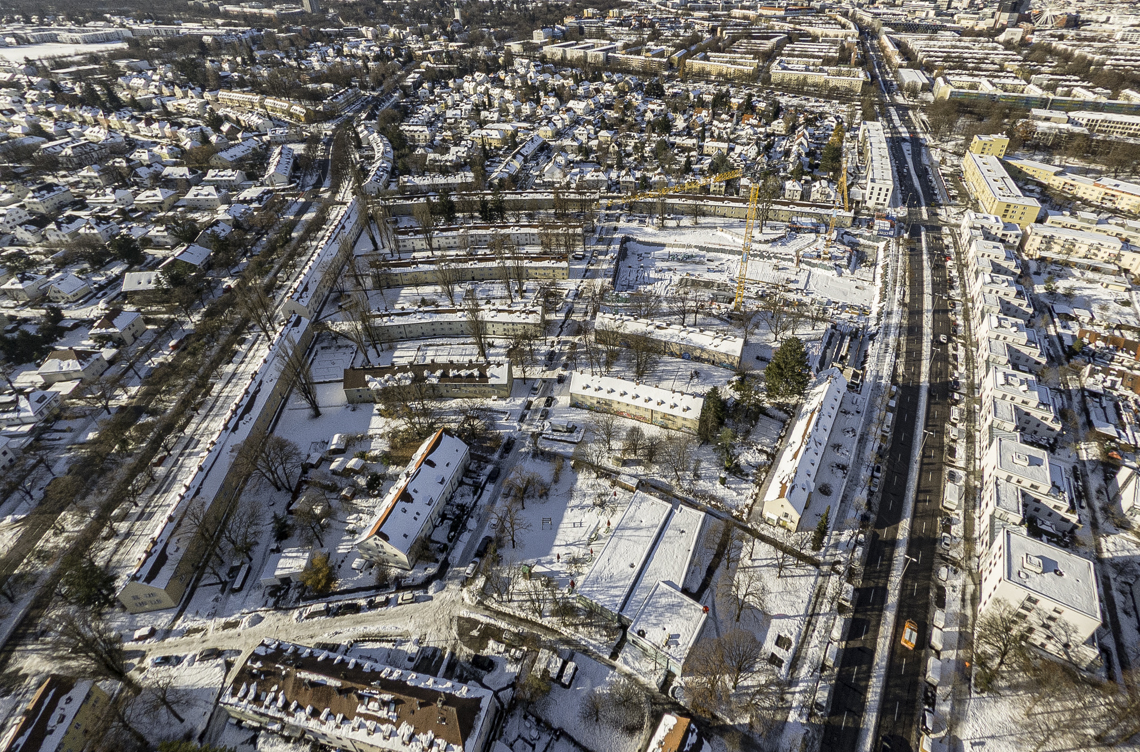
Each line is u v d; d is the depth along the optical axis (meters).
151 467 175.25
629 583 132.75
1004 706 112.56
